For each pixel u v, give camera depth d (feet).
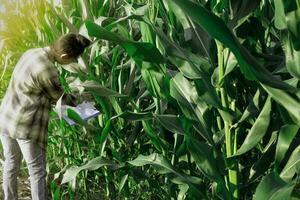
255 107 7.63
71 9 14.32
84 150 14.47
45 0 15.25
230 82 7.97
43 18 16.03
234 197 7.95
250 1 7.24
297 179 5.60
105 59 12.38
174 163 9.67
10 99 12.14
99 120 12.64
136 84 12.47
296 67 5.79
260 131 7.17
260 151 9.00
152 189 11.98
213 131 8.72
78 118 11.21
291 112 5.88
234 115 7.66
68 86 12.80
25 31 18.85
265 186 5.50
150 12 9.87
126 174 11.10
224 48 7.48
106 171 12.55
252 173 7.86
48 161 16.39
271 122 7.80
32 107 11.85
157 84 8.75
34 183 12.32
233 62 7.33
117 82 12.49
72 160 14.56
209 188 10.23
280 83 5.87
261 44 8.41
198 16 5.71
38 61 11.55
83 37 11.50
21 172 17.07
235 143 7.88
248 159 9.08
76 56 11.57
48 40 15.51
